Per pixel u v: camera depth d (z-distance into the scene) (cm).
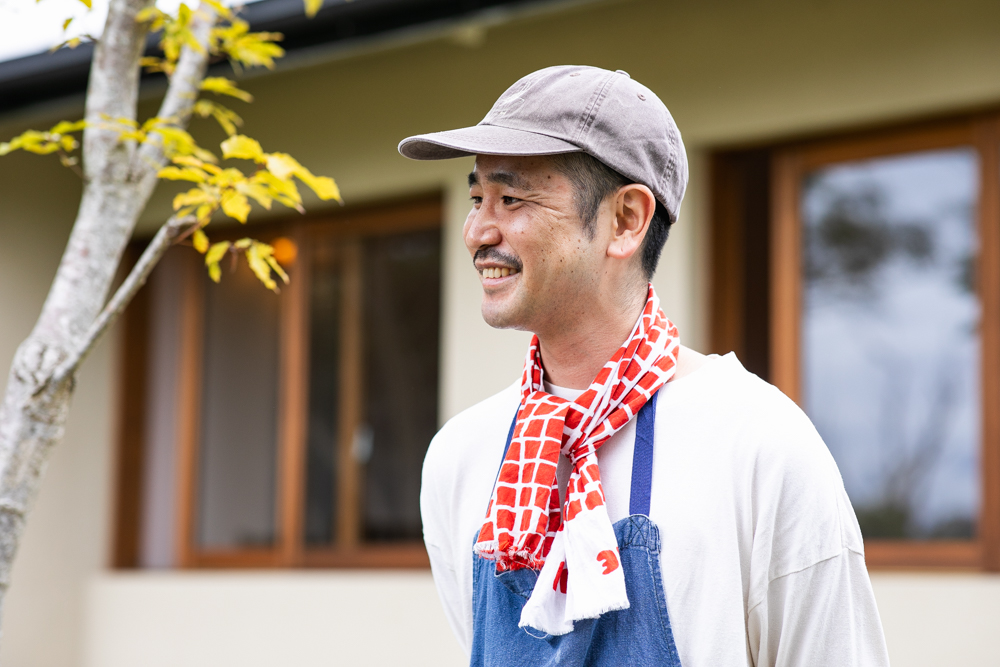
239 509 512
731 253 401
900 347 372
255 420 511
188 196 205
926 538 363
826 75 379
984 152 361
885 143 379
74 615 526
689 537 127
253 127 500
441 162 453
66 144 221
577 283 134
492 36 444
